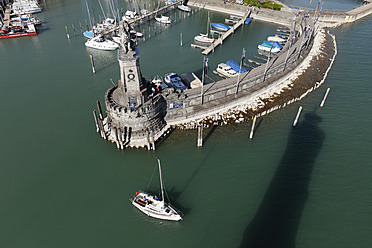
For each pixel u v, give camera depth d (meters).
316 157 57.25
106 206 46.69
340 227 44.16
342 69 92.62
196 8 160.38
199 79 82.88
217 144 60.12
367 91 80.56
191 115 65.62
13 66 91.00
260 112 69.56
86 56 98.94
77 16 138.00
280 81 83.06
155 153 57.56
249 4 152.25
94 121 66.38
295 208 46.84
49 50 102.94
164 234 42.78
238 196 48.69
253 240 41.75
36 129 63.59
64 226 43.41
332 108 72.81
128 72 53.06
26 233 42.31
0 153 56.91
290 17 133.62
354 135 63.66
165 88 67.50
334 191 50.06
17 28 117.12
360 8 154.75
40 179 51.47
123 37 50.91
